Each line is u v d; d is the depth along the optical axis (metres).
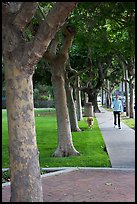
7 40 4.68
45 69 21.86
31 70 4.71
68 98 18.30
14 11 4.93
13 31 4.70
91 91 33.16
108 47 12.73
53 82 11.13
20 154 4.63
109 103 52.38
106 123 23.88
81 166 9.35
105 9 9.55
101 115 33.94
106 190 6.92
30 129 4.68
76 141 14.44
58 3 4.46
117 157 10.56
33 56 4.62
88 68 21.58
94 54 19.77
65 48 11.05
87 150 12.06
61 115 11.09
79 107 26.42
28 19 4.75
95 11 9.86
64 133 11.05
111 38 13.67
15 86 4.64
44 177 8.07
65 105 11.12
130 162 9.78
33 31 10.34
